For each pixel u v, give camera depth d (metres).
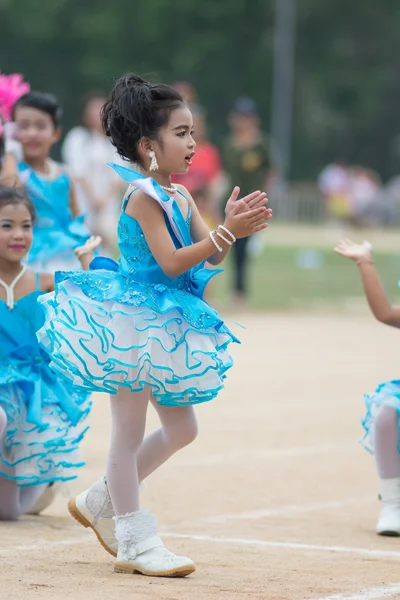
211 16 126.56
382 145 134.88
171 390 10.53
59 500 14.46
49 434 12.91
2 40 126.75
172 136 10.88
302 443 18.45
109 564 10.89
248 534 12.55
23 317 13.23
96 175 28.69
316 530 12.88
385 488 12.95
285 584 10.20
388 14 131.38
